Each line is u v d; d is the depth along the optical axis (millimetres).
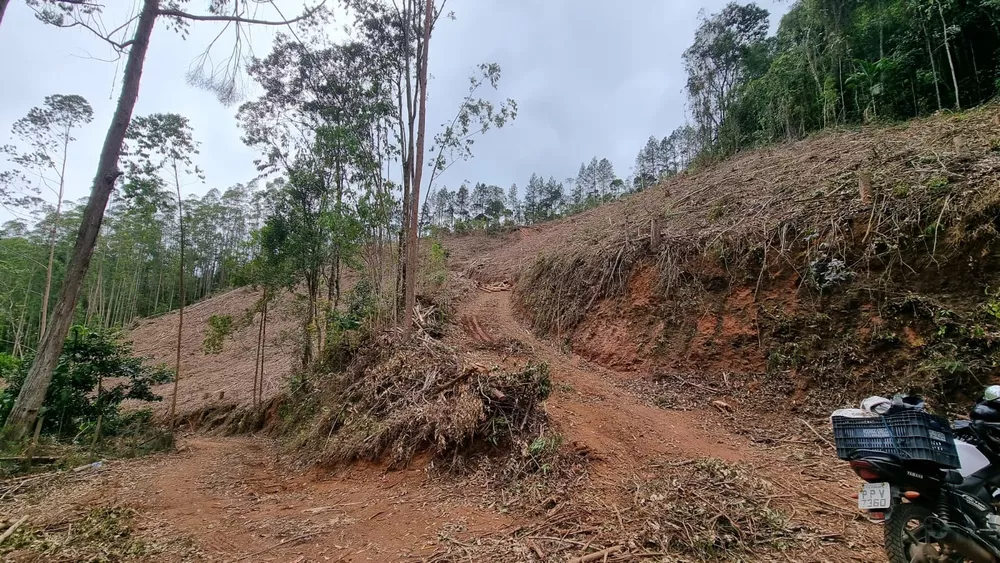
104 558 3629
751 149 18438
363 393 7941
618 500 3963
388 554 3502
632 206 18328
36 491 5711
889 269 6203
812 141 14047
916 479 2568
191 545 3914
